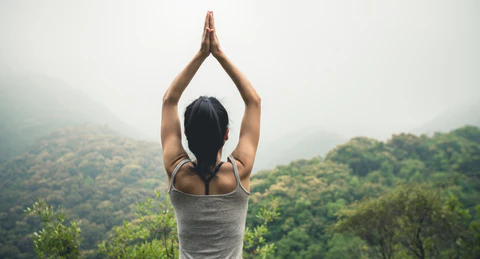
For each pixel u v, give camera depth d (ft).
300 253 126.41
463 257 33.78
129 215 232.73
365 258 56.49
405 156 233.35
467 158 197.57
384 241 49.42
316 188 184.24
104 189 296.71
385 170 213.66
